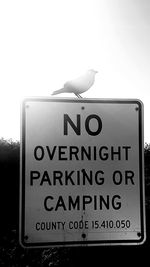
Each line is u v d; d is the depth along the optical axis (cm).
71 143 296
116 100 302
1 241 795
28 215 286
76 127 297
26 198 287
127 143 301
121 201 294
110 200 293
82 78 360
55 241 285
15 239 804
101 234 289
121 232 291
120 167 297
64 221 288
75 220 288
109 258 525
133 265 532
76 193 291
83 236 287
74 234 287
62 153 294
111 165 297
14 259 705
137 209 294
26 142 292
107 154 298
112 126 301
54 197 289
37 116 295
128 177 297
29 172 289
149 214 685
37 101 295
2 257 713
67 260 531
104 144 298
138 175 298
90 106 300
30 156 291
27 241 283
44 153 292
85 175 293
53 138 294
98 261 512
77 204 290
